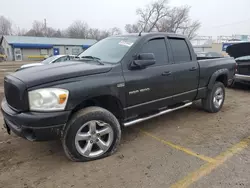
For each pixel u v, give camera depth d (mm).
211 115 5301
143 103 3760
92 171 2979
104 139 3371
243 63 8086
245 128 4469
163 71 3977
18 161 3252
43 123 2723
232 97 7395
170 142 3846
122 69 3436
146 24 52031
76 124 2980
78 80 2953
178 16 52594
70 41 48062
